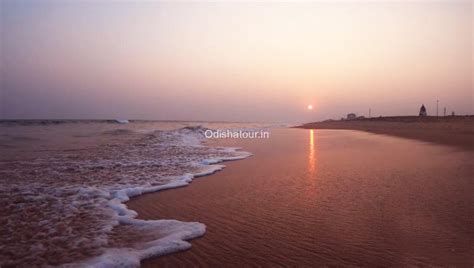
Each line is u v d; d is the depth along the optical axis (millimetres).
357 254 4441
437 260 4176
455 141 19250
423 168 10203
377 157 13305
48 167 11508
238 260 4414
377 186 8055
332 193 7605
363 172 9969
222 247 4824
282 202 7023
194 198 7551
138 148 18078
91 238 5129
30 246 4805
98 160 13297
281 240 5008
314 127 54344
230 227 5625
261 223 5770
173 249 4730
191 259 4469
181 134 29578
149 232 5410
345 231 5234
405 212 5988
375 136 27281
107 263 4258
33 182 9117
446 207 6207
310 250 4629
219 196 7695
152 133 30859
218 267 4234
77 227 5613
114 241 5023
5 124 47406
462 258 4203
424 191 7383
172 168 11430
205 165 12156
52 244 4883
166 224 5789
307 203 6871
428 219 5594
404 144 18781
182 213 6453
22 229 5488
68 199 7332
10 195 7582
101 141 22625
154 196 7773
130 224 5809
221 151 17000
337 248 4652
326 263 4246
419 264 4094
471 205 6301
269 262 4332
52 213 6348
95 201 7191
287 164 12211
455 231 5055
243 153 16016
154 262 4395
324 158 13625
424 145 17688
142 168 11422
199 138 27375
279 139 25984
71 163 12430
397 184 8164
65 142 21688
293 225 5609
